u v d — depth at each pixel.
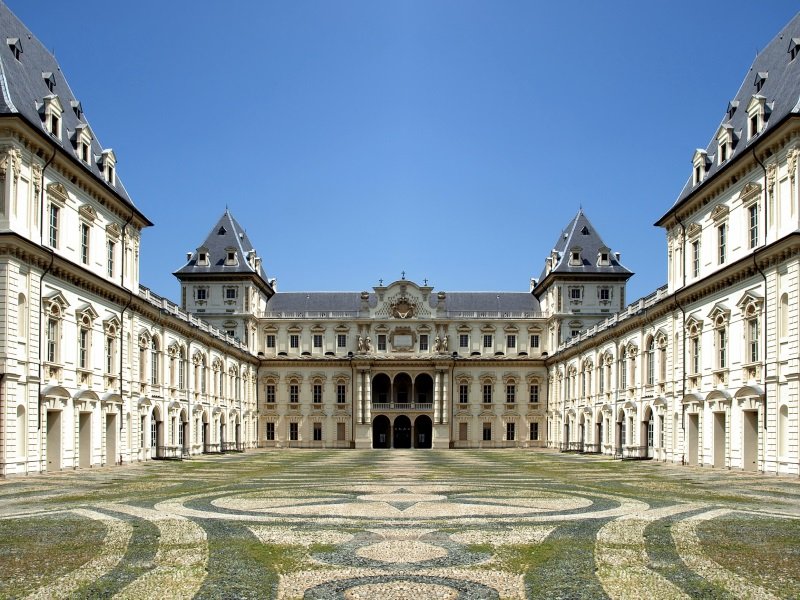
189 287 108.00
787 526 21.45
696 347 54.62
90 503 27.61
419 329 114.06
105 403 53.34
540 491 32.53
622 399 72.12
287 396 112.75
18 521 22.66
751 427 46.34
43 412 43.88
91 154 53.31
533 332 114.88
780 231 42.75
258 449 105.06
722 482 37.31
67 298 47.66
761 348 44.22
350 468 52.12
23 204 42.75
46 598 13.48
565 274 107.12
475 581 14.78
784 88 45.38
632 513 24.53
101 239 54.12
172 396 69.50
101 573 15.42
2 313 40.78
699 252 55.72
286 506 26.64
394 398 117.00
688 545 18.45
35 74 48.72
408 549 17.97
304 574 15.36
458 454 83.50
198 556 17.16
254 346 111.06
